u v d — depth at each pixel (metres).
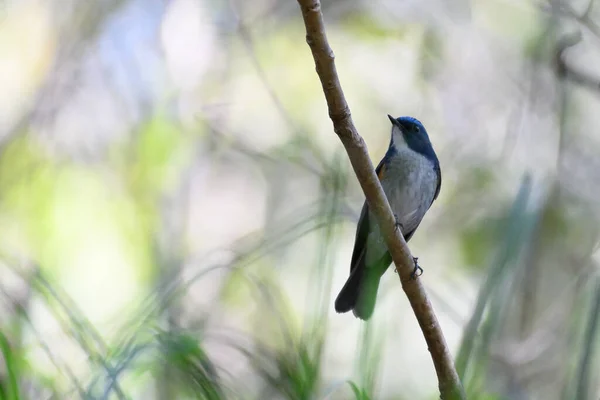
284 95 14.34
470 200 13.46
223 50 14.61
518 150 13.48
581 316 4.73
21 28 14.48
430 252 12.88
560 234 12.15
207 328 5.37
